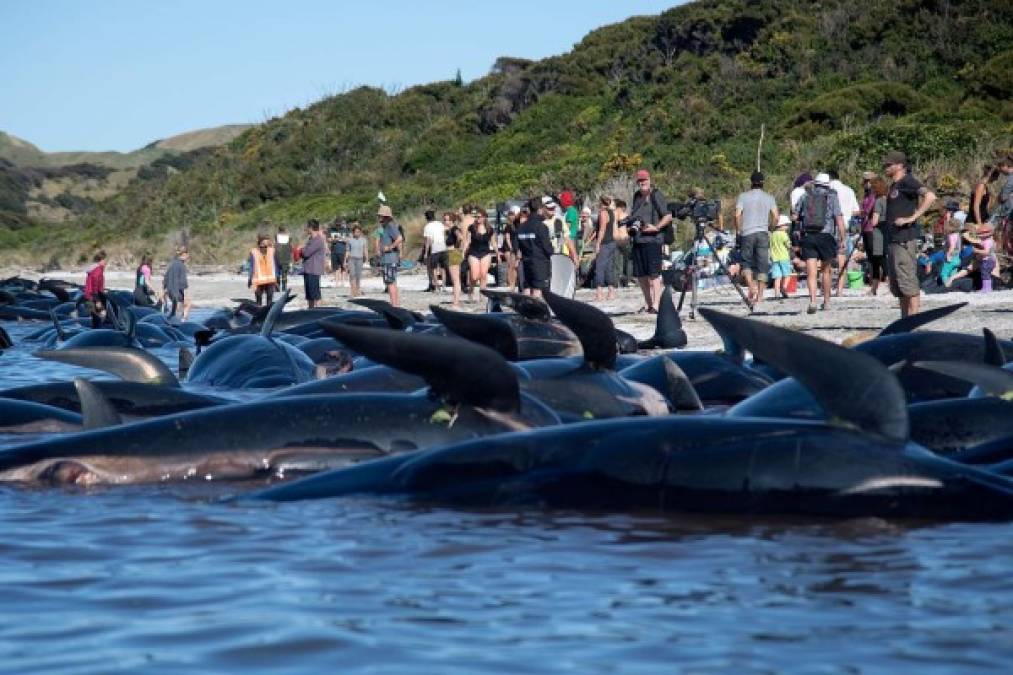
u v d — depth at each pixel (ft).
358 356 73.26
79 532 31.53
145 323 112.16
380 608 23.88
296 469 38.55
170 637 22.31
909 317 54.90
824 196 103.86
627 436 33.91
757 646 21.20
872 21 300.40
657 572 26.43
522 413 38.24
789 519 31.17
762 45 315.78
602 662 20.44
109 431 39.99
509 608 23.77
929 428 39.06
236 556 28.55
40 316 159.12
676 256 149.18
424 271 233.55
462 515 32.50
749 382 56.39
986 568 26.27
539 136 345.10
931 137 215.31
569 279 84.07
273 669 20.47
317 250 150.61
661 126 298.97
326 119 439.63
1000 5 282.36
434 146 383.65
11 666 20.89
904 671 19.85
